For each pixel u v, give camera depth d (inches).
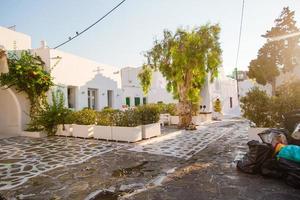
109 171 247.0
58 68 593.0
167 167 256.8
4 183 216.1
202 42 557.0
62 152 343.9
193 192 185.6
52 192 193.3
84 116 487.2
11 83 499.8
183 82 604.1
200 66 562.3
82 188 200.5
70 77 631.8
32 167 267.7
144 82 656.4
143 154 322.7
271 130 249.8
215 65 567.2
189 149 349.4
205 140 426.3
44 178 228.5
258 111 381.7
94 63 735.1
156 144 398.9
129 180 217.8
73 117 499.8
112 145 390.9
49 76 544.4
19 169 260.8
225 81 1285.7
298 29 853.2
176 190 190.9
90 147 377.4
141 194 185.3
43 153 340.5
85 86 687.7
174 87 629.6
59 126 509.0
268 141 236.1
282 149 204.8
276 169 205.2
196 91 614.2
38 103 537.6
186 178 218.7
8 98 549.6
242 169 227.9
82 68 679.1
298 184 183.2
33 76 517.3
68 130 498.0
